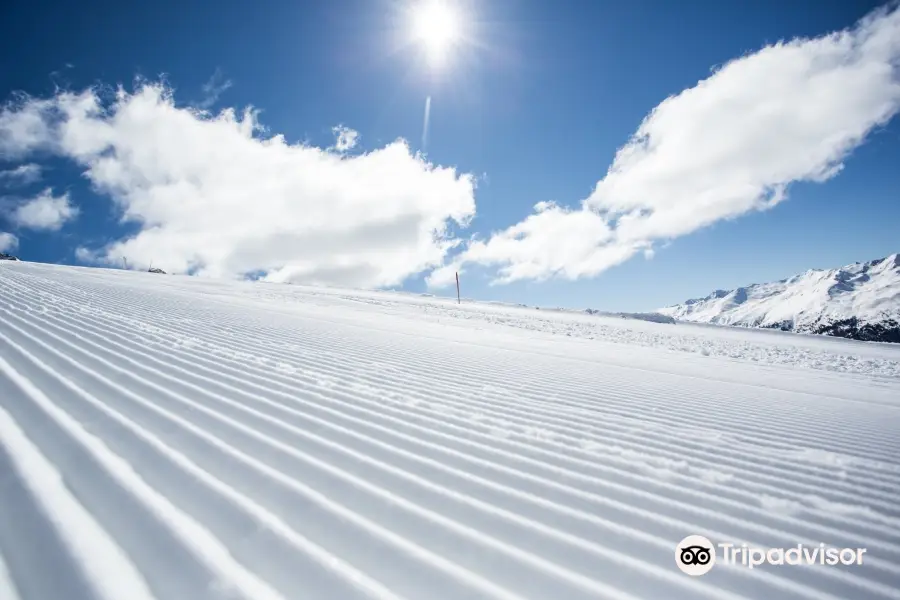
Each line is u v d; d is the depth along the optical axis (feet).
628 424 13.41
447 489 7.39
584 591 5.12
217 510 5.70
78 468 6.19
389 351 24.53
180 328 22.39
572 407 15.19
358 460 8.16
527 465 8.92
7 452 6.25
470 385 17.28
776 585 5.69
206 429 8.65
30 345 13.74
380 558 5.25
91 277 57.36
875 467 11.10
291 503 6.19
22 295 25.86
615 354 37.70
